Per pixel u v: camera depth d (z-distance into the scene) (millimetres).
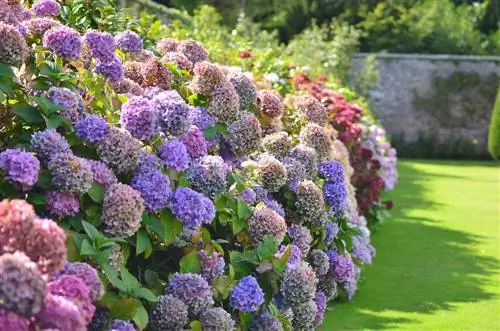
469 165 20453
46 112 2646
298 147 4184
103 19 4922
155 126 2930
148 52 4191
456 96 23000
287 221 3980
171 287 2775
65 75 2861
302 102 4781
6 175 2404
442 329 5289
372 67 21750
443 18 25781
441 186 14633
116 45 4059
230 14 24250
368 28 25000
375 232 9164
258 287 3062
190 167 3150
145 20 6797
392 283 6617
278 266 3242
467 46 25141
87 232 2438
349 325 5273
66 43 2945
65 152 2566
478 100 22953
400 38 24922
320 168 4434
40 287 1809
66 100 2742
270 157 3787
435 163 20891
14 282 1776
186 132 3129
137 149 2775
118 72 3299
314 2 25156
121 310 2461
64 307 1889
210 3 24188
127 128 2855
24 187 2406
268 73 7758
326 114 4859
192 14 23047
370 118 11617
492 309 5902
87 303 2098
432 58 23016
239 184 3379
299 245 3857
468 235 9250
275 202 3764
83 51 3258
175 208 2830
